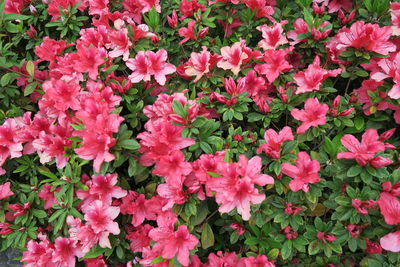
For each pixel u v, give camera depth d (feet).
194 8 2.06
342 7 2.05
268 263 1.70
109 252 1.81
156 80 1.88
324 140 1.81
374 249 1.67
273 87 1.93
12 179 2.03
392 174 1.58
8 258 2.09
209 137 1.70
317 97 1.77
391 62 1.68
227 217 1.82
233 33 2.16
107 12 2.05
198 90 1.99
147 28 1.95
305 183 1.62
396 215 1.53
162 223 1.65
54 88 1.78
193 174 1.68
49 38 2.06
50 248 1.86
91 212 1.72
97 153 1.61
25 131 1.87
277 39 1.90
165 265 1.68
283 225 1.68
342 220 1.65
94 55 1.82
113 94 1.86
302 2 2.03
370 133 1.60
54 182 1.77
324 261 1.76
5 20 1.98
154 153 1.65
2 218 1.88
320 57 1.95
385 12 1.93
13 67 1.99
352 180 1.66
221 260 1.76
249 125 1.94
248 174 1.58
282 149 1.65
